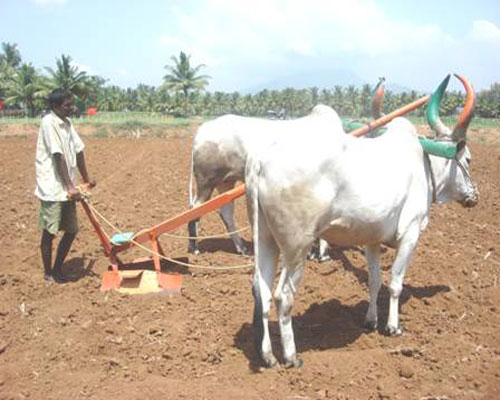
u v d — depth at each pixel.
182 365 4.60
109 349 4.82
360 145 4.78
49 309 5.52
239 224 9.16
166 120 35.00
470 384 4.40
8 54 77.44
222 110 63.69
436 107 5.93
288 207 4.32
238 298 6.05
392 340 5.24
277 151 4.33
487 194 11.95
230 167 7.20
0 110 47.88
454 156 5.44
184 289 6.18
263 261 4.60
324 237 4.84
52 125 5.91
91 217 6.01
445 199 6.09
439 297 6.16
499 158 17.77
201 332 5.19
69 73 45.66
